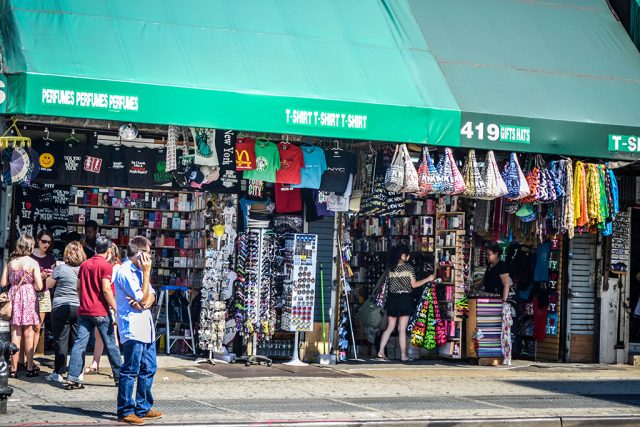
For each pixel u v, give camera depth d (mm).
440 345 17219
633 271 19984
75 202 17828
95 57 11953
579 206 15297
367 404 11266
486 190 14469
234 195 15500
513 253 18750
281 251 15992
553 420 10539
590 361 18125
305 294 15531
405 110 13570
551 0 17328
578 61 16047
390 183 13852
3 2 12234
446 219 17359
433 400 11914
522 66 15406
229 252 15383
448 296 17141
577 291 18141
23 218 15906
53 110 11406
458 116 13938
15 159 12781
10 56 11547
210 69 12633
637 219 20094
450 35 15438
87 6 12664
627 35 17219
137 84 11891
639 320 19922
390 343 17891
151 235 18641
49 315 16375
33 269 12734
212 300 15133
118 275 9375
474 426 10180
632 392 13594
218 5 13844
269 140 14867
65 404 10469
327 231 16469
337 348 16281
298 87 13023
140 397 9445
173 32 12938
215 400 11180
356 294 19375
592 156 14891
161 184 15148
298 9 14539
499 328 16953
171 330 17406
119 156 14945
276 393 12039
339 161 15344
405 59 14523
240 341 15852
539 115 14547
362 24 14844
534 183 14977
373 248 19531
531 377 15180
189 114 12180
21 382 12234
